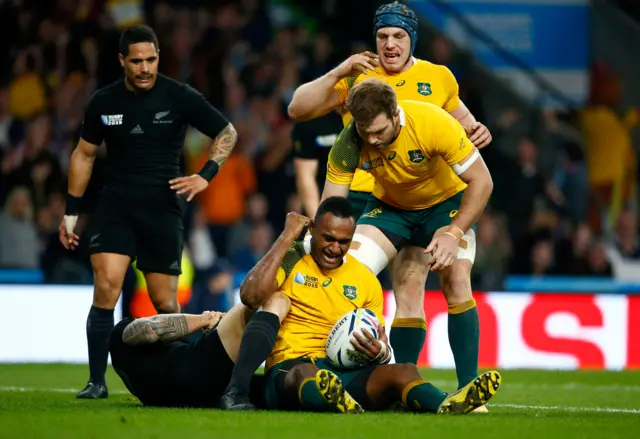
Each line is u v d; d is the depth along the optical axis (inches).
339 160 824.3
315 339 774.5
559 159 2269.9
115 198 989.8
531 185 2103.8
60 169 1883.6
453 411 708.7
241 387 744.3
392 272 911.7
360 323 747.4
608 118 2314.2
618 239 2224.4
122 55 973.8
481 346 1652.3
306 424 649.0
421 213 884.0
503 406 946.1
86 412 738.2
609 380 1396.4
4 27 2129.7
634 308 1685.5
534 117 2325.3
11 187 1908.2
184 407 796.6
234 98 2069.4
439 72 919.7
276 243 762.2
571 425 681.0
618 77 2374.5
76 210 1021.2
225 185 1947.6
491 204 2091.5
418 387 721.6
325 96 931.3
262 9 2300.7
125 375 810.2
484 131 903.1
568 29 2453.2
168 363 788.6
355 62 911.0
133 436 599.8
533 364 1660.9
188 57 2119.8
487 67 2345.0
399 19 902.4
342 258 776.9
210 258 1840.6
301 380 727.1
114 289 981.8
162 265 1005.2
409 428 637.3
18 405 820.0
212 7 2273.6
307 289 774.5
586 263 1983.3
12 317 1585.9
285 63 2164.1
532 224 2025.1
